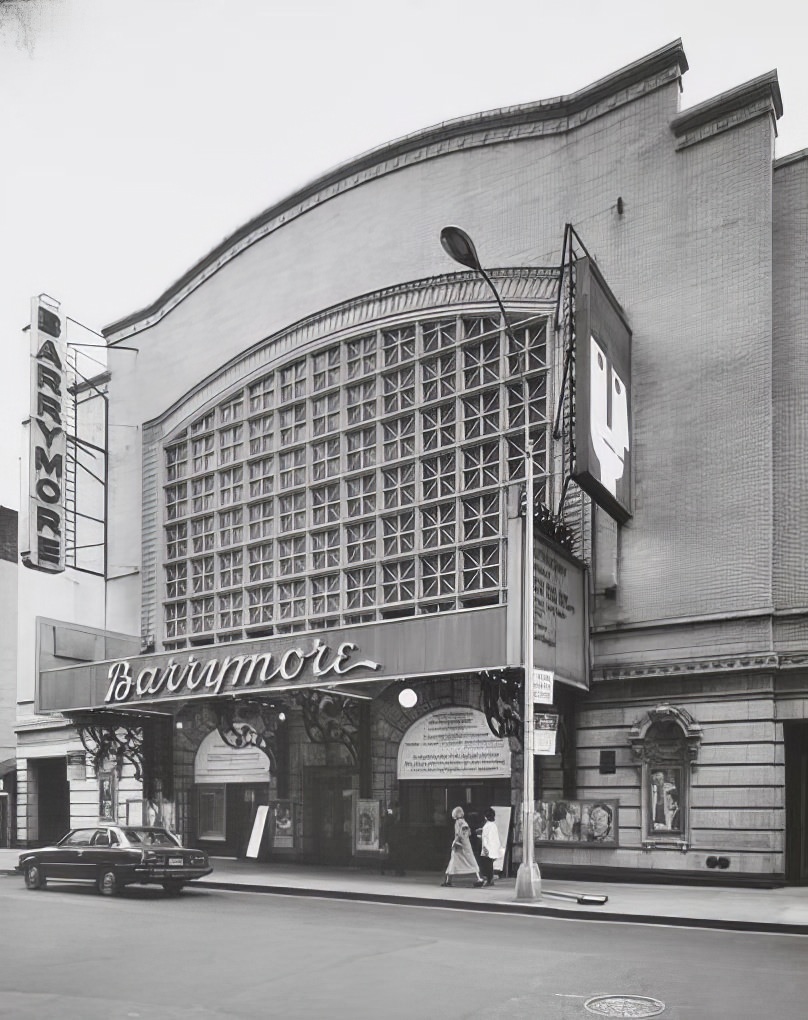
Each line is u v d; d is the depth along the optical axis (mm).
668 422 23609
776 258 22875
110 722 31969
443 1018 9188
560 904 17875
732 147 23516
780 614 21516
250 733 29234
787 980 10898
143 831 21234
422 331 28312
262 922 15922
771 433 22234
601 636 23750
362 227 30125
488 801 25234
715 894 19797
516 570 20141
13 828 40906
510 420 26188
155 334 36625
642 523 23625
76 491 38375
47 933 14734
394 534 28125
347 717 27562
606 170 25438
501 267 26766
